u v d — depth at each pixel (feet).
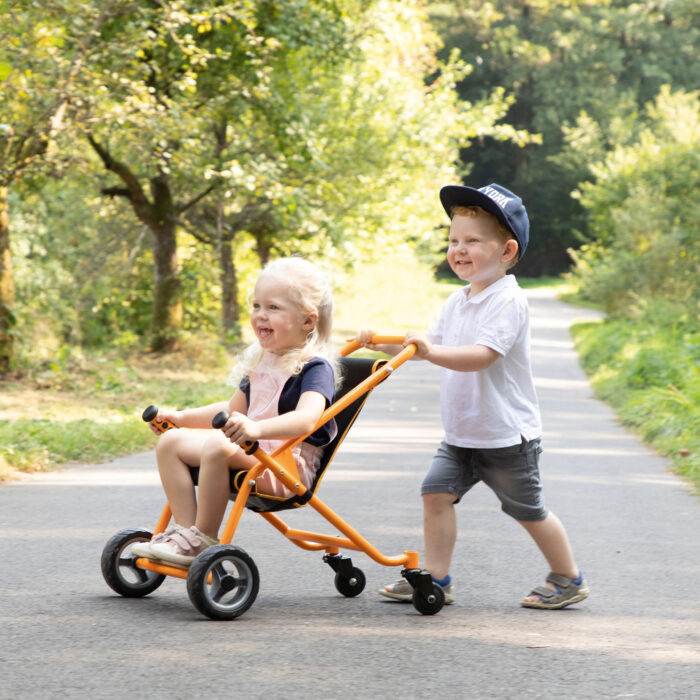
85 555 25.38
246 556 19.71
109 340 113.19
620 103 333.83
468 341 21.56
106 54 62.54
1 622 19.16
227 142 90.48
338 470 41.75
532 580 24.06
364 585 22.39
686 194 172.04
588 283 167.22
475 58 347.36
